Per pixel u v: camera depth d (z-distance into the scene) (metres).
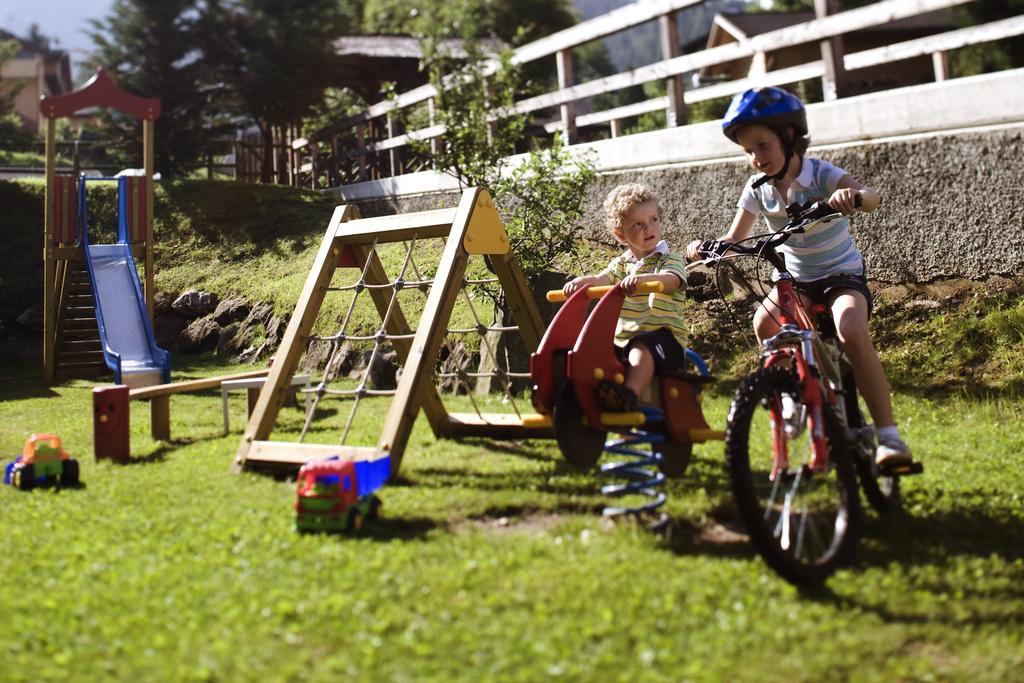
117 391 5.90
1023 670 2.50
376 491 4.68
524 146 15.23
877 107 7.77
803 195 4.05
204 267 14.74
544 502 4.34
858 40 23.33
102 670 2.61
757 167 4.04
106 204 16.91
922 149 7.52
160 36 25.50
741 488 3.15
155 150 25.83
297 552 3.61
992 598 3.00
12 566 3.53
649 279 4.13
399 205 15.15
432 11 31.66
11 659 2.69
